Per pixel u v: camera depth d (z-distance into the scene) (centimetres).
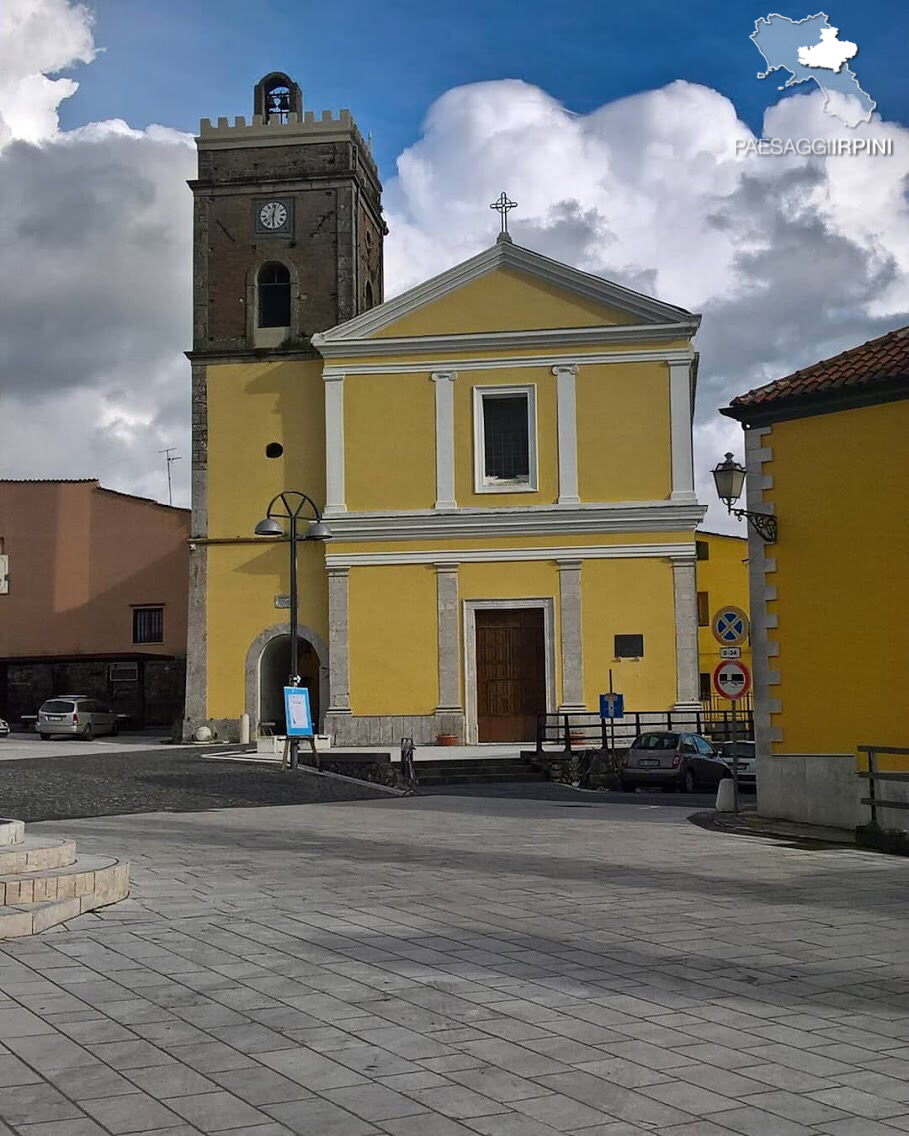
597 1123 589
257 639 4131
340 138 4291
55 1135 569
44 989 821
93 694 5334
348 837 1678
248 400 4241
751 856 1506
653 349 3981
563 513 3931
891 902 1170
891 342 1869
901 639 1756
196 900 1145
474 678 3950
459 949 953
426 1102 616
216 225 4319
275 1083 643
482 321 4047
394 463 4047
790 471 1881
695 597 3894
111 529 5447
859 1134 577
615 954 940
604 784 3164
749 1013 777
